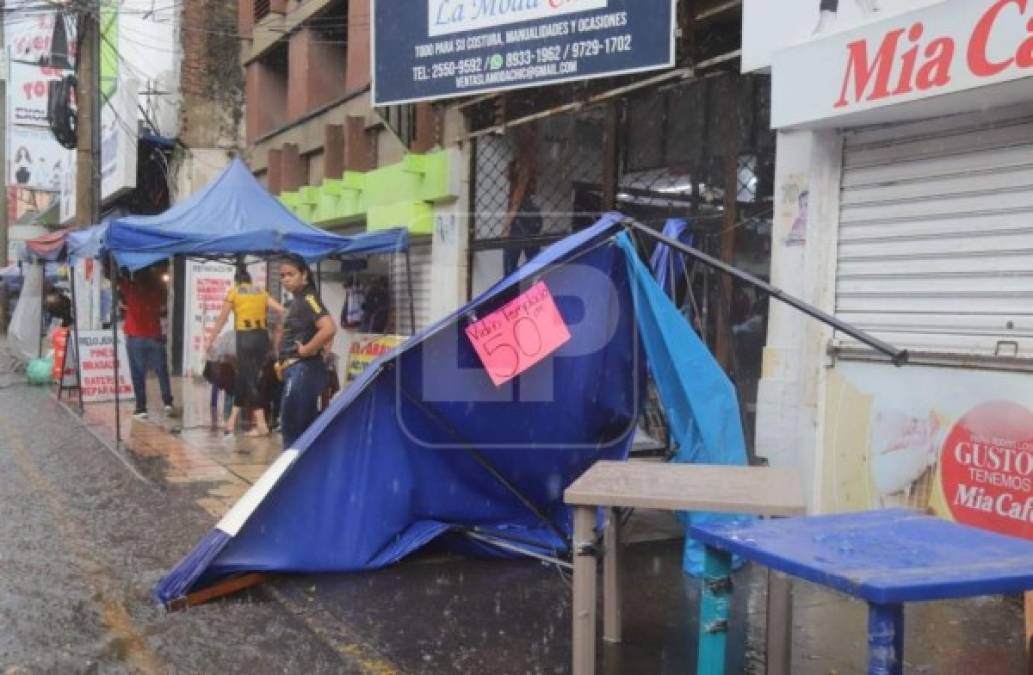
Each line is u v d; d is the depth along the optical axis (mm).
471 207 10773
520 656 4070
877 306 5621
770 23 6113
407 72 9344
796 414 6086
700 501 3318
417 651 4133
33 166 31906
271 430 10406
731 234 7590
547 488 5547
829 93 5359
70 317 15938
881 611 2307
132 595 4902
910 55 4844
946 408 5141
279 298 14625
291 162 15875
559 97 9633
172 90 18375
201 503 6891
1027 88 4512
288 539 4980
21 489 7352
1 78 31609
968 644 4195
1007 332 4879
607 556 4227
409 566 5344
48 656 4098
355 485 5172
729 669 3928
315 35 15422
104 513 6598
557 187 10172
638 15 7770
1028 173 4805
